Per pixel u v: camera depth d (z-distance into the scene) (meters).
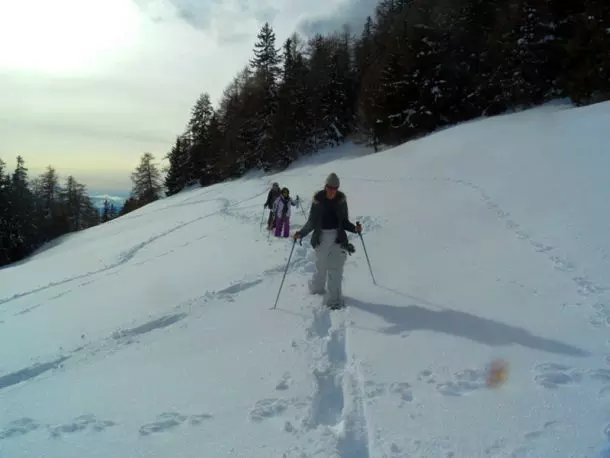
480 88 32.62
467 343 4.82
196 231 17.80
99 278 12.06
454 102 34.59
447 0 40.03
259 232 14.60
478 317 5.45
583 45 26.22
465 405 3.68
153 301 8.22
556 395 3.69
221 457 3.29
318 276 6.93
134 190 75.75
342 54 58.34
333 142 44.88
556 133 16.75
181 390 4.41
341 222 6.50
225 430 3.64
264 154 44.66
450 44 36.38
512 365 4.26
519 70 29.41
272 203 14.05
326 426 3.62
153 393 4.41
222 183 46.59
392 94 35.94
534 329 4.99
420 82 34.94
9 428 3.95
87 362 5.61
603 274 6.34
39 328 7.72
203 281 9.15
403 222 11.12
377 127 37.16
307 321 5.97
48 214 69.38
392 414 3.62
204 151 58.25
